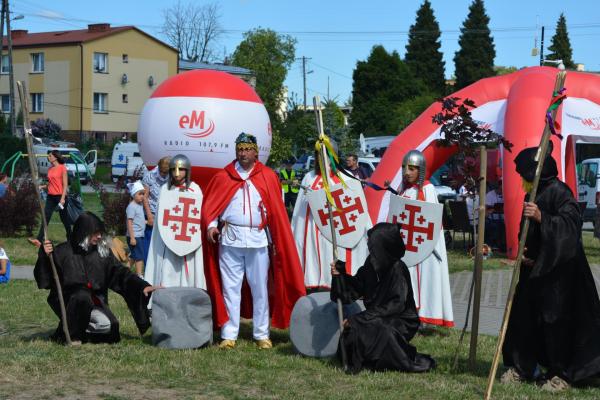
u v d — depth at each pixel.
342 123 32.19
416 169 8.70
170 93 13.20
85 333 7.96
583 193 27.55
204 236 8.27
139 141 13.57
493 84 17.34
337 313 7.61
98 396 6.16
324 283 9.58
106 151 56.25
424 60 83.75
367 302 7.25
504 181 15.84
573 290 6.53
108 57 59.41
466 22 82.19
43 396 6.11
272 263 8.34
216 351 7.84
